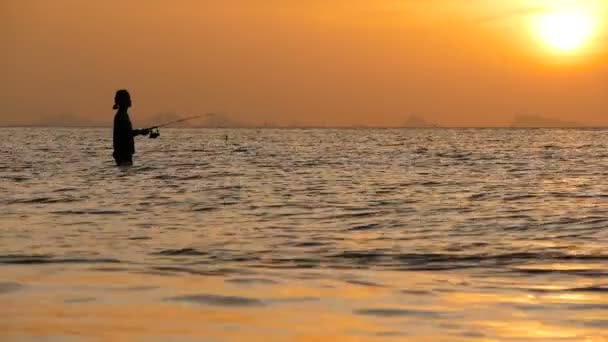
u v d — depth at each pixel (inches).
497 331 697.6
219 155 5487.2
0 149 6422.2
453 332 692.1
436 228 1614.2
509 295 866.8
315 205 2080.5
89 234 1455.5
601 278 1003.9
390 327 706.8
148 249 1264.8
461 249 1307.8
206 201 2154.3
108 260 1110.4
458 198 2299.5
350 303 809.5
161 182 2815.0
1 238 1375.5
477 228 1615.4
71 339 650.8
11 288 849.5
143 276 959.0
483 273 1049.5
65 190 2444.6
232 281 932.6
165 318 727.7
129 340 652.1
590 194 2426.2
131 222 1670.8
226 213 1873.8
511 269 1088.2
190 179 2979.8
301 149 7091.5
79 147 7091.5
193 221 1705.2
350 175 3348.9
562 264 1139.9
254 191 2490.2
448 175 3388.3
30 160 4370.1
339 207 2034.9
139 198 2214.6
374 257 1211.9
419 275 1022.4
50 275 944.3
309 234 1504.7
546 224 1675.7
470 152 6456.7
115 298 810.2
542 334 689.0
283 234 1502.2
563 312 776.3
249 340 657.0
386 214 1879.9
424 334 684.7
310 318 737.6
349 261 1168.2
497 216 1833.2
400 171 3681.1
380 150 6924.2
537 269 1089.4
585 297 858.8
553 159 5083.7
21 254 1163.9
